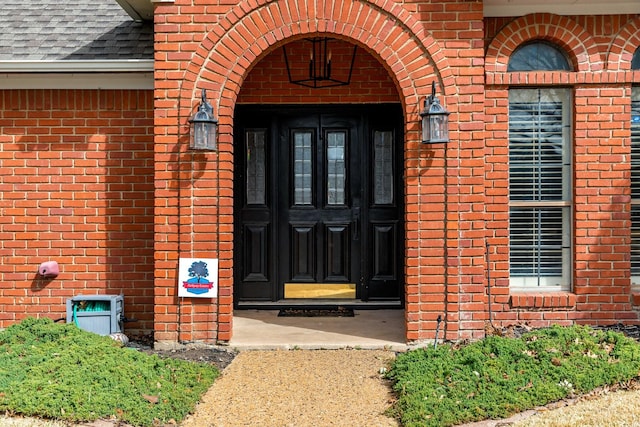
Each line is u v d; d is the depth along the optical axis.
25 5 9.17
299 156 9.40
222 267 7.04
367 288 9.26
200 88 7.06
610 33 7.34
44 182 7.90
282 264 9.34
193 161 7.04
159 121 7.05
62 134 7.90
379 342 7.15
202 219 7.04
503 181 7.33
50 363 5.71
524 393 5.34
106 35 8.38
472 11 6.99
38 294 7.91
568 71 7.39
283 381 6.06
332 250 9.35
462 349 6.29
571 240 7.49
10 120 7.89
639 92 7.60
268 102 9.09
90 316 7.50
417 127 7.02
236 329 7.80
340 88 9.09
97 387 5.36
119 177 7.90
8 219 7.89
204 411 5.41
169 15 7.06
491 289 7.33
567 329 6.55
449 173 6.97
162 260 7.05
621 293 7.33
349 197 9.32
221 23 7.05
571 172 7.49
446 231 6.98
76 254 7.90
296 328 7.85
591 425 4.76
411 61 7.02
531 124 7.57
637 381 5.66
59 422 4.90
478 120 6.98
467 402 5.22
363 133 9.28
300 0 7.02
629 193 7.33
